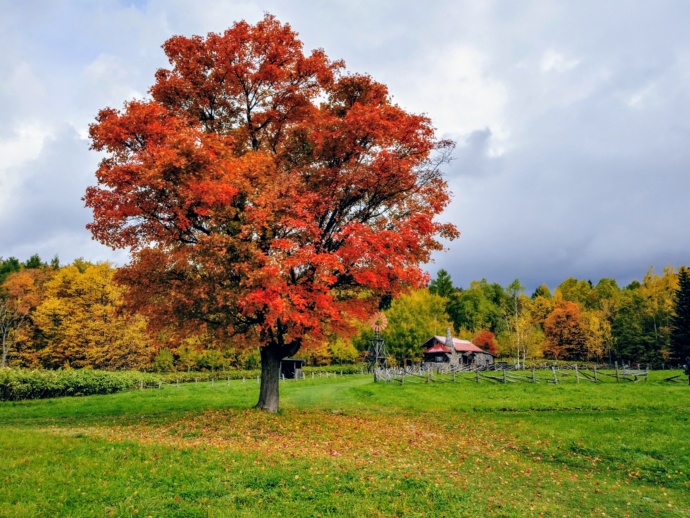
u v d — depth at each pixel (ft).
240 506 27.30
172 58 59.93
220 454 37.01
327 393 104.06
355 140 54.44
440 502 29.78
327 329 61.21
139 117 47.11
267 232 50.42
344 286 61.21
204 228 54.49
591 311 278.05
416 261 58.80
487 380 112.98
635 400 78.64
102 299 179.52
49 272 244.63
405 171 52.65
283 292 46.85
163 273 53.83
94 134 51.42
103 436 44.52
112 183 45.78
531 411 74.33
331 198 53.78
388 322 206.69
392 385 110.93
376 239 48.42
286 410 66.64
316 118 58.80
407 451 45.16
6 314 203.62
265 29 59.67
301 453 40.42
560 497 34.40
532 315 300.20
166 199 47.80
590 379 110.63
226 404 84.64
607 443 49.06
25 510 24.47
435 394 94.89
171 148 45.65
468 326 315.37
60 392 111.04
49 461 32.42
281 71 57.88
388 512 27.71
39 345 194.08
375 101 60.70
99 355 169.78
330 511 27.30
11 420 66.64
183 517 25.45
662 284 238.27
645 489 36.88
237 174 48.29
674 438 50.16
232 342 58.54
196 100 60.39
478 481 36.50
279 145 64.69
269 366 63.67
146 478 30.55
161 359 200.85
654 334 216.13
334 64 63.93
